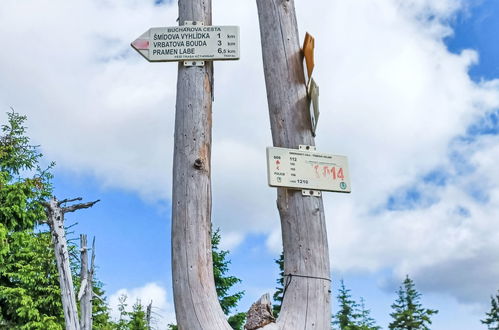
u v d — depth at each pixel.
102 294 19.64
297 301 4.00
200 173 4.22
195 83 4.45
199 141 4.31
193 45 4.54
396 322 39.53
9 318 17.42
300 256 4.09
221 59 4.53
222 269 20.75
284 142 4.39
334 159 4.38
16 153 20.05
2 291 16.98
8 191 18.67
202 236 4.07
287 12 4.68
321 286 4.04
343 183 4.34
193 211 4.11
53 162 19.88
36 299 17.22
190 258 3.99
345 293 40.62
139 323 25.12
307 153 4.32
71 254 15.41
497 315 38.41
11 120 20.23
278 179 4.17
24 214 18.69
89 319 11.00
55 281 17.30
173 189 4.24
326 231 4.25
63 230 10.61
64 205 10.97
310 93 4.41
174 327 22.94
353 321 39.31
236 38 4.57
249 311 4.01
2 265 17.59
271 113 4.52
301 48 4.62
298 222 4.17
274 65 4.56
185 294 3.91
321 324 3.94
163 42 4.54
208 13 4.70
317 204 4.23
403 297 41.38
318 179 4.27
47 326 16.58
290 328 3.89
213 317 3.86
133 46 4.54
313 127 4.41
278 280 19.42
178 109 4.43
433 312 39.94
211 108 4.52
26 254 17.67
